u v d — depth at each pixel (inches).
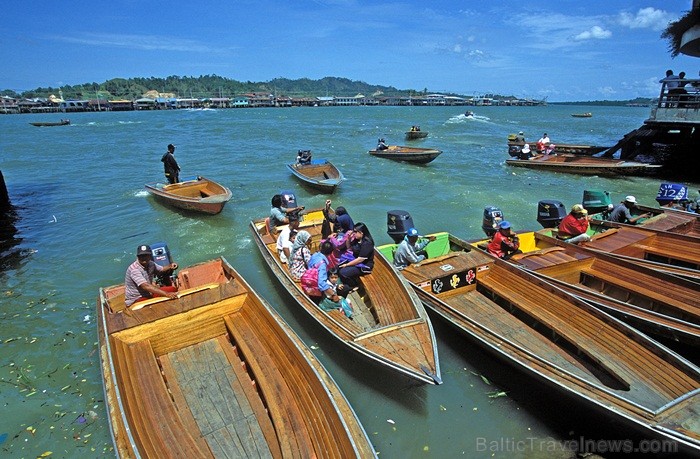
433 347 252.7
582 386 226.7
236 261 459.2
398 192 765.3
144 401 226.2
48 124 2465.6
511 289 336.5
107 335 255.8
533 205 690.8
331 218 461.7
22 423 246.8
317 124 2455.7
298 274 359.6
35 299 385.7
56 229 573.0
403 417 249.3
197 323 287.3
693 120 891.4
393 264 375.2
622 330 263.0
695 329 269.1
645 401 228.1
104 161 1120.8
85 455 226.7
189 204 604.7
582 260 374.0
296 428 212.7
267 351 263.3
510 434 236.8
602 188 817.5
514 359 252.4
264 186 805.2
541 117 3636.8
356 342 260.7
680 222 479.2
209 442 215.5
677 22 896.9
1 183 667.4
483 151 1305.4
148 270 304.3
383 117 3253.0
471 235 550.0
